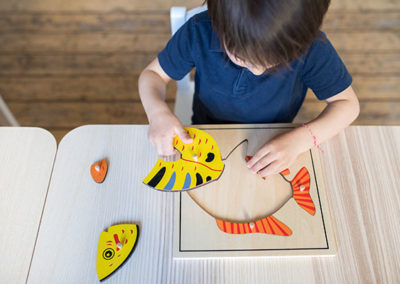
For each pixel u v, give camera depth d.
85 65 1.61
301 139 0.66
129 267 0.55
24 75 1.59
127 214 0.60
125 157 0.66
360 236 0.58
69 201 0.61
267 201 0.60
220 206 0.60
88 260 0.55
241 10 0.45
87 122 1.48
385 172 0.64
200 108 0.92
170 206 0.60
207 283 0.54
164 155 0.66
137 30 1.70
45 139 0.68
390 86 1.55
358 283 0.54
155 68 0.82
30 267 0.55
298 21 0.46
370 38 1.67
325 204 0.60
